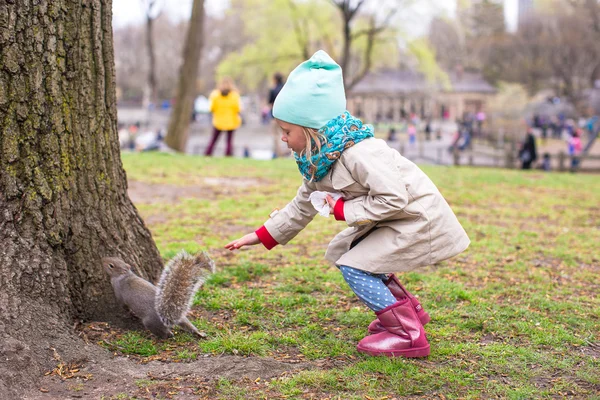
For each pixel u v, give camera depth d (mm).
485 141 37688
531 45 61344
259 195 9500
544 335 3916
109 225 3934
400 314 3516
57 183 3676
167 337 3734
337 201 3350
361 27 31688
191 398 3014
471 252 6270
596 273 5590
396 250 3354
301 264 5605
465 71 66875
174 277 3572
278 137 20734
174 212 8023
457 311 4367
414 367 3371
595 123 46469
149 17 47625
